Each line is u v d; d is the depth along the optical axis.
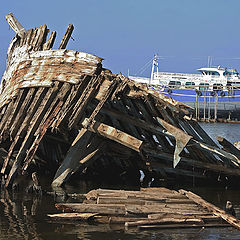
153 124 15.15
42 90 16.11
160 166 17.20
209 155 16.58
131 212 10.66
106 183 17.67
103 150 16.59
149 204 11.41
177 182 18.55
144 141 16.59
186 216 10.64
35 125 15.85
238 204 13.70
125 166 19.34
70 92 15.71
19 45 19.02
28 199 13.58
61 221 10.63
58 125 15.29
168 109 15.15
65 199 13.62
